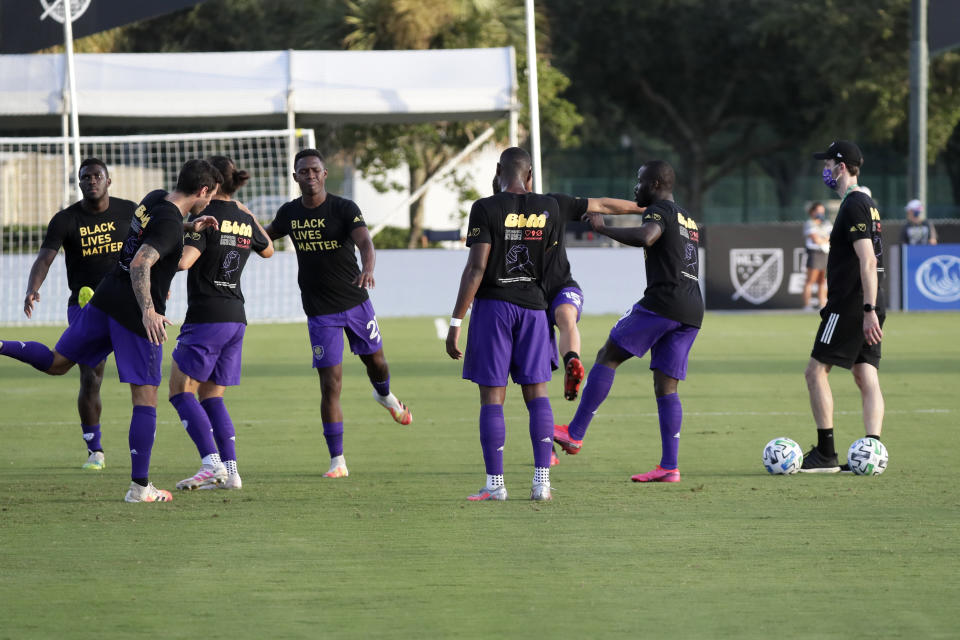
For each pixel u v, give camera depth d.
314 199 29.94
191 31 139.25
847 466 30.03
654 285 28.56
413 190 122.50
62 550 21.58
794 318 83.62
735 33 166.12
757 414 40.50
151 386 26.48
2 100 85.38
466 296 25.94
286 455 33.16
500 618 17.41
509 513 24.80
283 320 85.25
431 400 44.81
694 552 21.27
